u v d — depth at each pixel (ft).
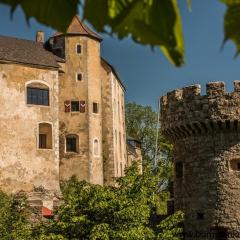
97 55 205.46
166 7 7.52
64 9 7.69
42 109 181.98
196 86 121.19
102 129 209.15
